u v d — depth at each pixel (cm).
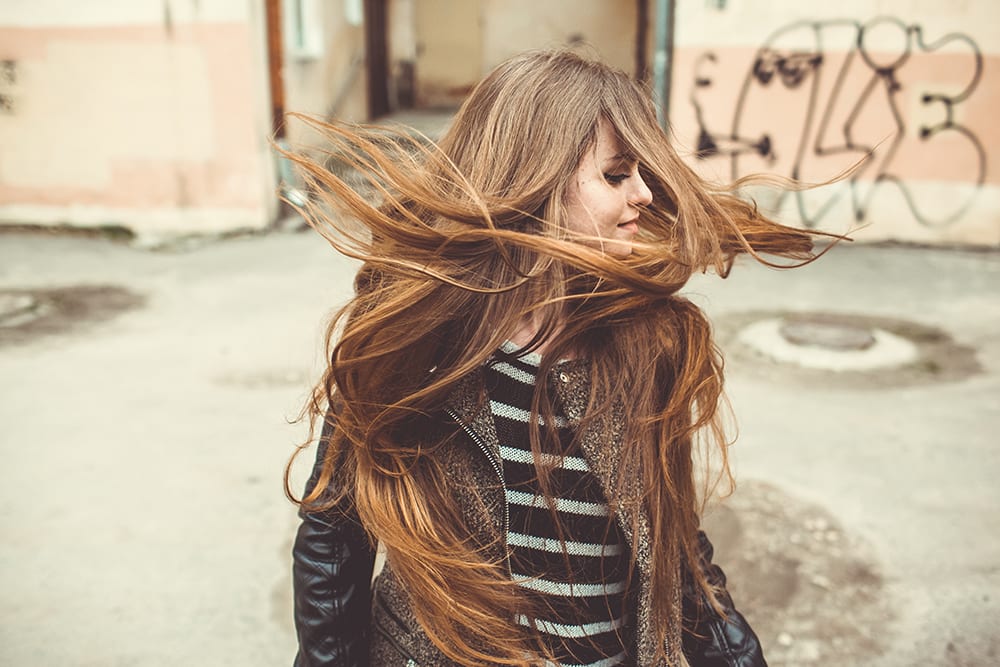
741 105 786
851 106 777
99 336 545
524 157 97
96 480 351
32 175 869
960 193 783
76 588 280
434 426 102
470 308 98
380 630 112
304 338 533
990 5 739
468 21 1562
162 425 405
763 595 276
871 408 430
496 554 102
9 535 310
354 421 103
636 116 100
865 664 246
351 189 98
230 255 771
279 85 882
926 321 582
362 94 1316
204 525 319
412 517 100
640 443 104
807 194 802
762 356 509
